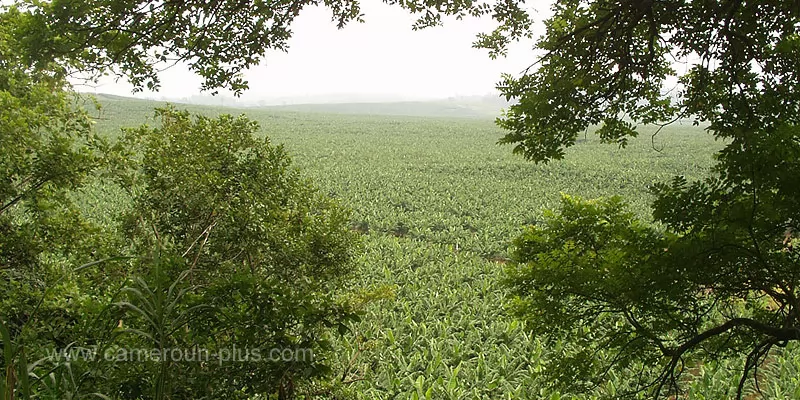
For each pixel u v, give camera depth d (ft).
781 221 18.85
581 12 23.73
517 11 21.17
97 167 30.12
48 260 40.96
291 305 17.81
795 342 45.29
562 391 26.91
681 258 19.92
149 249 26.18
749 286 21.30
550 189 136.98
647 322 23.91
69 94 31.48
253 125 29.07
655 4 21.40
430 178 152.15
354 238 30.66
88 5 17.84
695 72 23.17
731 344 24.25
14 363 11.48
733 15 20.25
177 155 27.37
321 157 193.67
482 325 53.93
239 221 25.12
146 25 19.13
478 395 40.40
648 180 144.77
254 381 17.38
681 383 41.50
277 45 20.71
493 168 166.71
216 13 19.48
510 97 25.39
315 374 18.29
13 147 26.78
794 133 16.35
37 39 18.20
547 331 25.63
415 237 95.45
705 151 201.87
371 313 52.65
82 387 14.17
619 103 24.99
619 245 23.56
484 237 91.71
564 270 23.47
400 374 43.34
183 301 17.08
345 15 20.72
